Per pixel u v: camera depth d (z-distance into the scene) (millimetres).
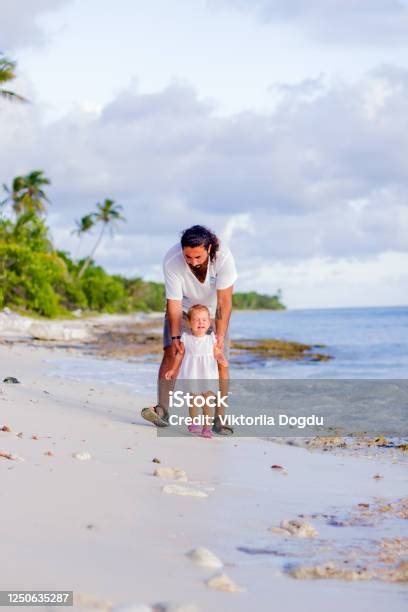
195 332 6254
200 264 5984
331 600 2443
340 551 3025
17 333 26906
